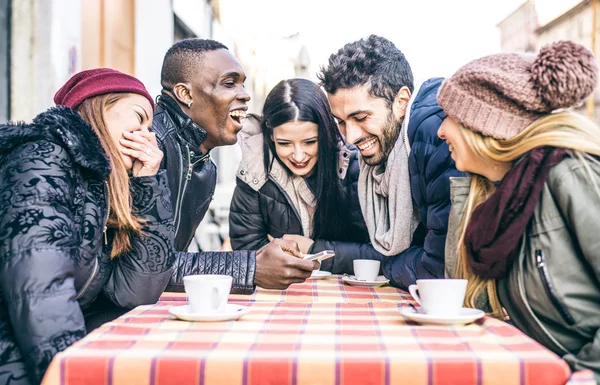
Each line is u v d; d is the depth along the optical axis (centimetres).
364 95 269
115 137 196
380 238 281
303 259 225
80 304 193
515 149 174
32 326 148
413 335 146
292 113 303
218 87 302
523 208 168
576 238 164
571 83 165
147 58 695
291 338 142
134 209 202
